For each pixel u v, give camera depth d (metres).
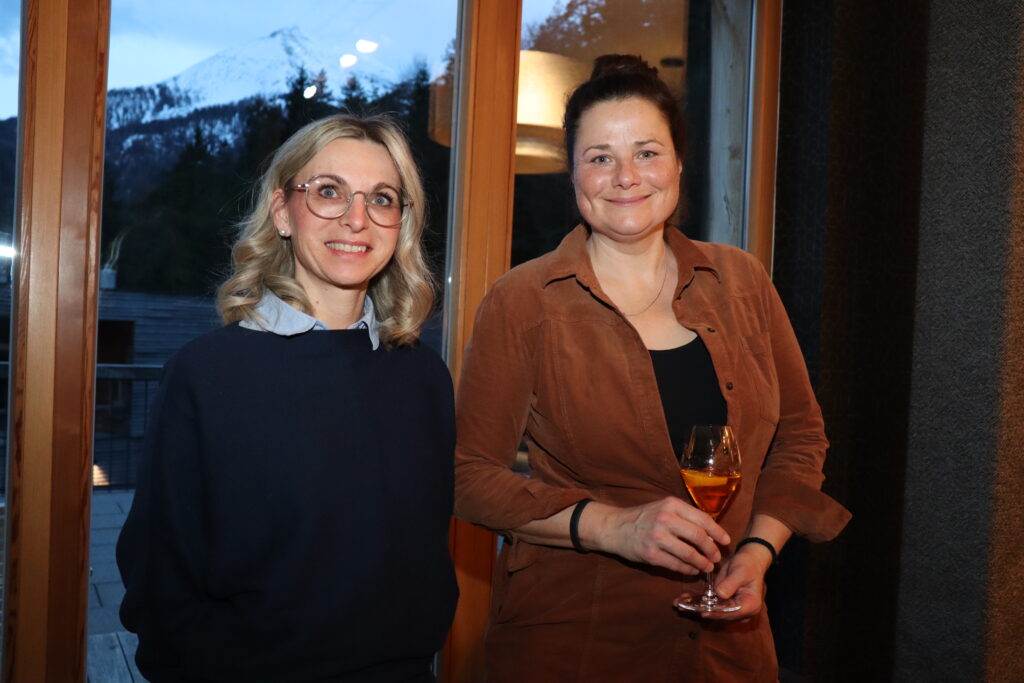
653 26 2.60
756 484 1.48
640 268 1.46
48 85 1.83
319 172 1.15
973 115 2.43
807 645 2.59
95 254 1.89
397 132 1.22
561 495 1.32
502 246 2.37
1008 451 2.41
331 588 1.07
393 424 1.19
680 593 1.37
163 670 1.08
